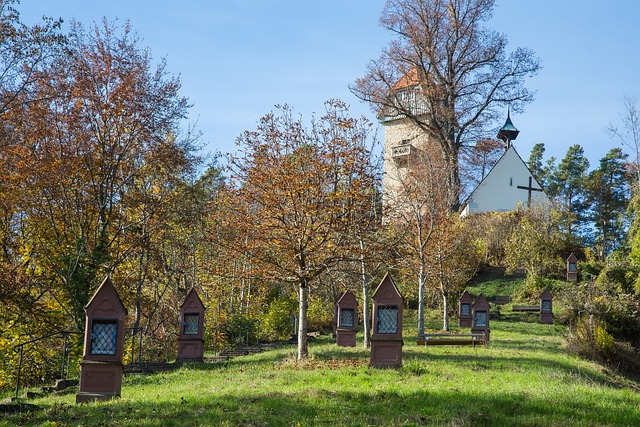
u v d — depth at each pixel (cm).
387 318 1948
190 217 3147
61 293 2888
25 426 1259
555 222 5594
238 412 1286
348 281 3291
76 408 1418
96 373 1550
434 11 5753
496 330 3709
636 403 1438
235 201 2400
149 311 3422
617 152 8906
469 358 2288
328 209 2261
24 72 2597
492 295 4947
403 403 1364
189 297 2475
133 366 2286
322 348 2734
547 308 4047
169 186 3228
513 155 6488
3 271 2547
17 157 2786
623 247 5494
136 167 3145
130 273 3241
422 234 3541
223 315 3475
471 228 4941
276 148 2317
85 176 2953
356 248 2325
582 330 2852
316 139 2344
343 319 2906
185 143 3231
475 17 5775
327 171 2286
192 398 1463
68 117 2894
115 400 1511
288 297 3994
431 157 4016
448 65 5850
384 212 2598
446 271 3650
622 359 2759
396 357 1936
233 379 1847
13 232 2905
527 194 6444
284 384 1683
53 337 2711
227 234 2391
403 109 5797
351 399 1411
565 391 1559
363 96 5809
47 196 2869
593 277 4544
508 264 5369
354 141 2338
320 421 1204
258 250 2306
